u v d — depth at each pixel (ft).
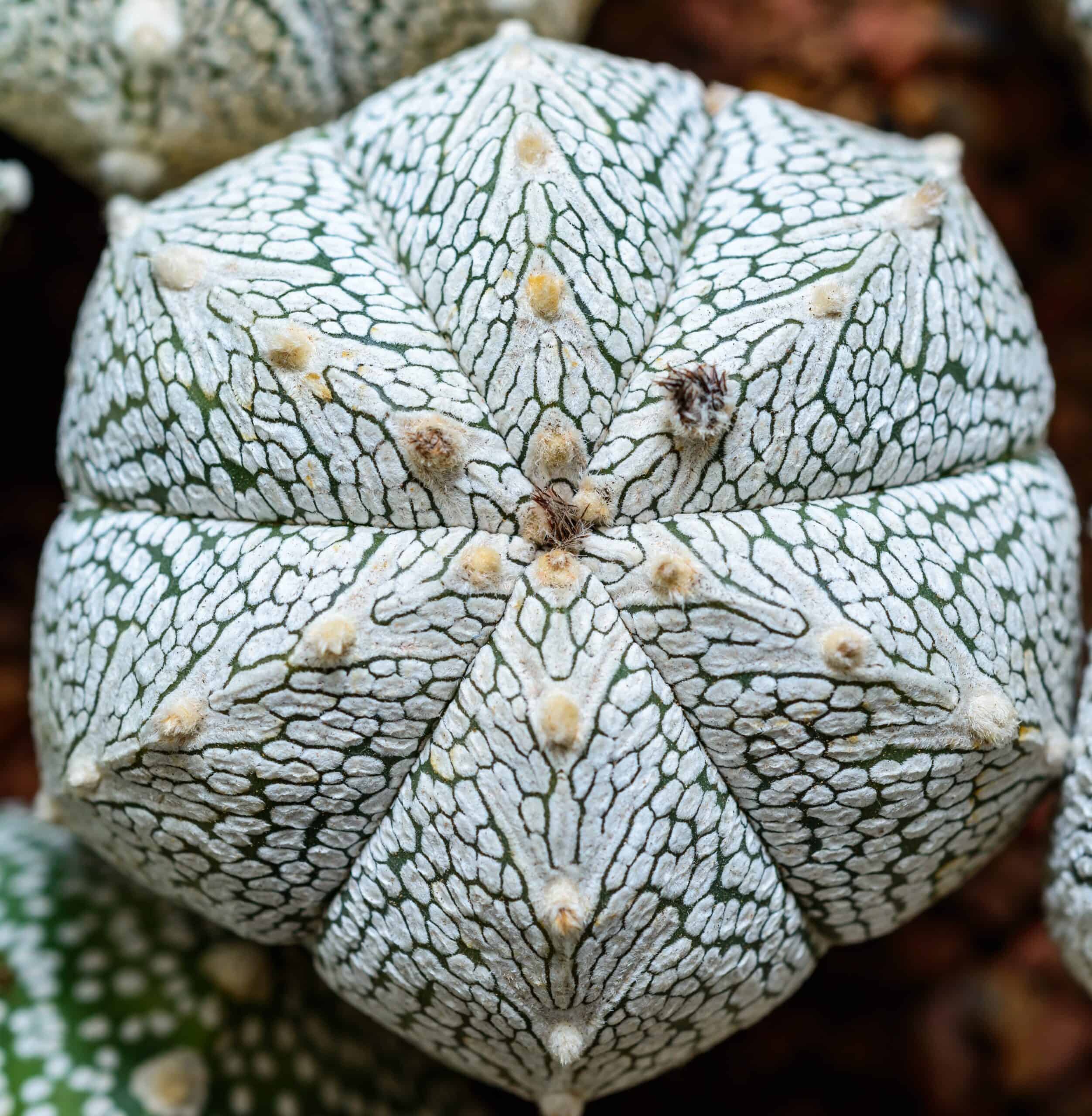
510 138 0.52
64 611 0.54
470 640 0.50
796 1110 0.67
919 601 0.51
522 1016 0.52
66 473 0.57
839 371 0.51
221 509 0.52
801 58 0.68
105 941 0.59
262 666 0.50
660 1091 0.67
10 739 0.69
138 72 0.59
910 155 0.57
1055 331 0.71
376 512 0.51
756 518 0.51
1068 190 0.70
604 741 0.50
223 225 0.54
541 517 0.50
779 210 0.53
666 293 0.52
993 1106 0.67
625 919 0.51
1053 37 0.67
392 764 0.51
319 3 0.60
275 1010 0.59
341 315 0.52
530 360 0.51
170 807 0.52
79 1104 0.57
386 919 0.52
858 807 0.51
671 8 0.69
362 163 0.55
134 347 0.53
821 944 0.55
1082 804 0.55
